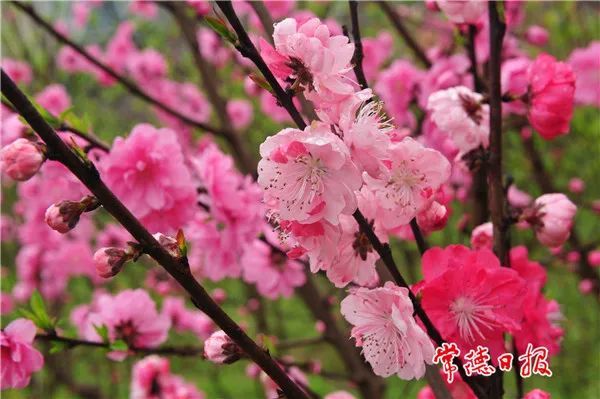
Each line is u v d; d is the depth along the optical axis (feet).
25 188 3.94
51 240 4.91
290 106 1.66
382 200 1.68
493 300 1.81
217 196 2.51
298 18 1.73
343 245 1.73
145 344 2.41
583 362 5.97
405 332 1.65
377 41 4.38
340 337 3.41
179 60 6.04
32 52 6.17
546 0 5.33
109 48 5.38
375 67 4.22
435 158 1.65
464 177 3.20
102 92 6.61
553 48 5.25
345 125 1.60
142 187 2.35
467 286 1.81
